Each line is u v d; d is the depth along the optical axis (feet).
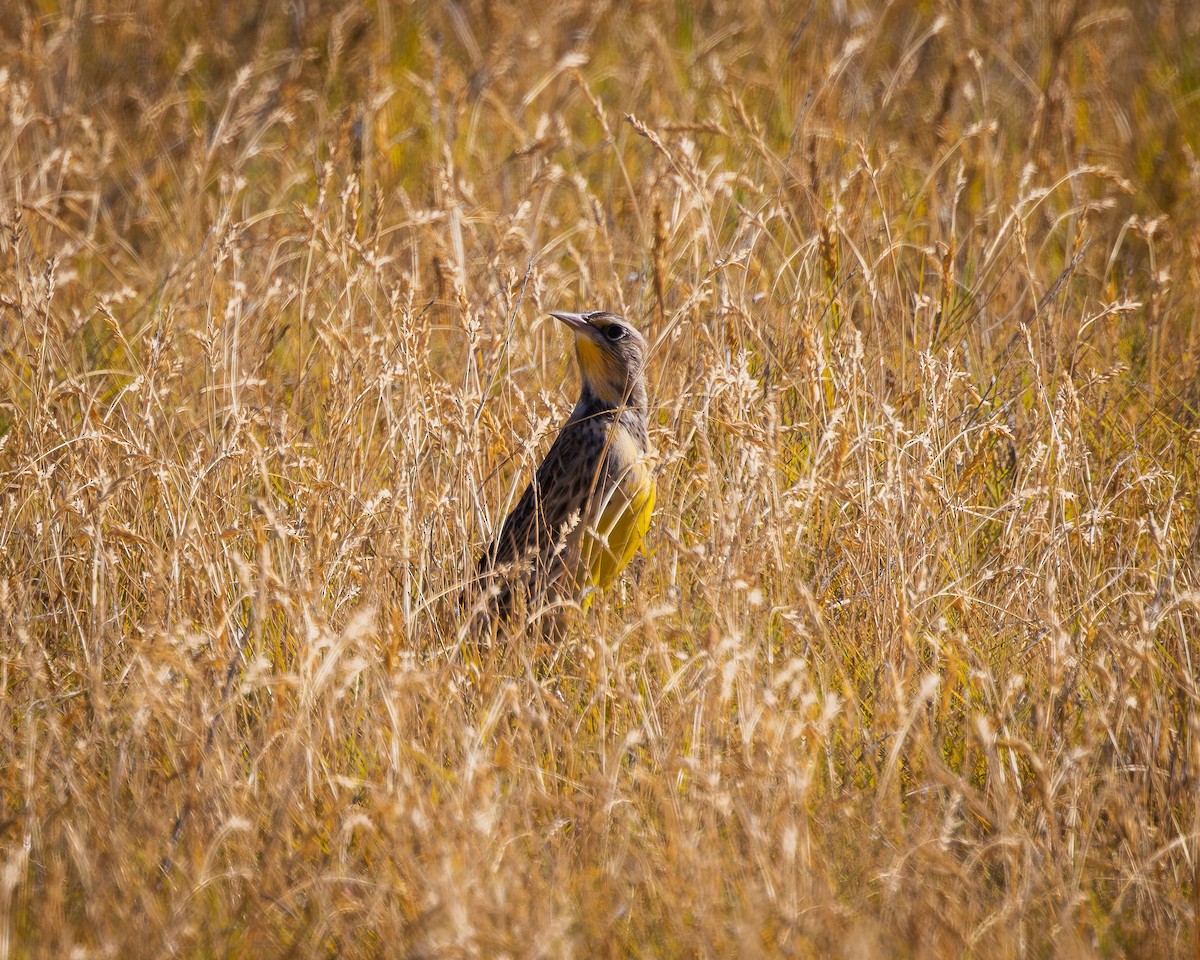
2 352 34.32
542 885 19.72
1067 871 21.16
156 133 53.16
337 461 29.12
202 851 20.34
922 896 19.60
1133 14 64.80
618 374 30.86
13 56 49.80
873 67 57.67
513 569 26.84
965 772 23.12
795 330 34.86
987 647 26.73
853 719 24.16
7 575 28.04
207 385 32.17
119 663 25.71
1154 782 22.91
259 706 24.45
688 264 37.93
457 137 49.67
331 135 48.85
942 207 43.65
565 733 23.59
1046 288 40.52
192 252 42.47
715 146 49.67
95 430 29.04
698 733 22.11
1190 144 53.93
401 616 26.30
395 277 40.24
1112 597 26.94
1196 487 31.81
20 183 42.16
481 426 31.30
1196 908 20.36
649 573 29.17
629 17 61.93
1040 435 30.96
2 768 23.20
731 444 30.40
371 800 21.97
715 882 19.97
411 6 60.18
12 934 19.43
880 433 30.14
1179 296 42.16
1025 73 55.67
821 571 28.30
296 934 19.63
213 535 27.22
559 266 43.52
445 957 17.35
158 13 59.06
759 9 59.16
